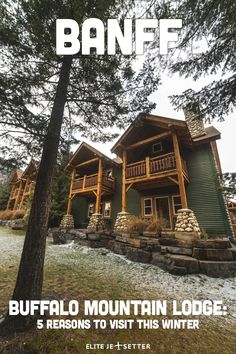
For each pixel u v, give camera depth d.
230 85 2.99
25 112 3.12
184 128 8.05
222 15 2.95
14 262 5.73
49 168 3.17
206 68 3.43
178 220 7.00
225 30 3.07
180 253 5.93
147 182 9.21
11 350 2.04
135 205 11.05
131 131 10.27
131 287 4.23
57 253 7.51
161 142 10.70
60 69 3.98
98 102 4.15
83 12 3.43
